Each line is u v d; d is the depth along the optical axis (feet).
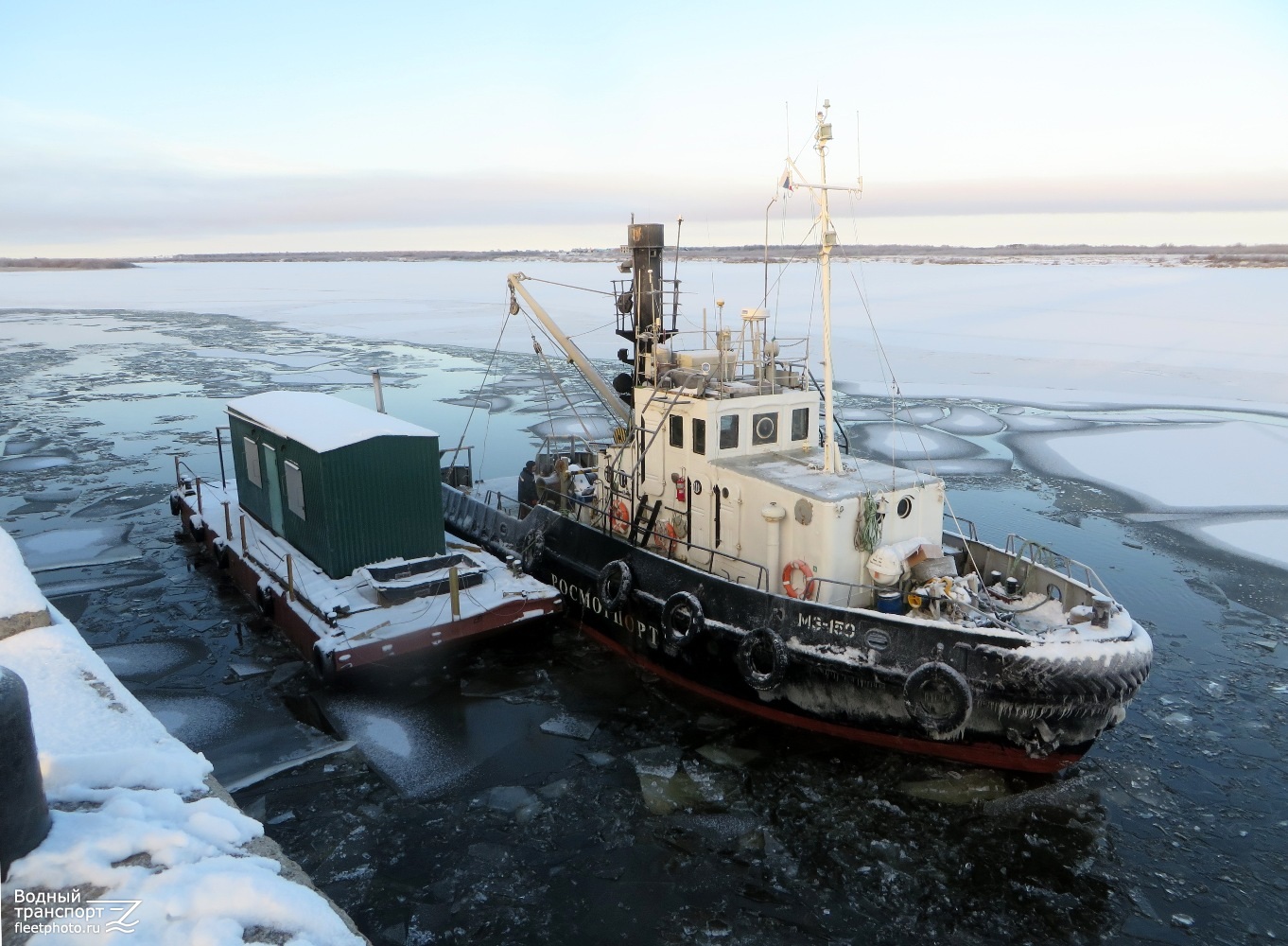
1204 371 129.08
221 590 51.62
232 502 60.85
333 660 37.70
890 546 35.29
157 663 42.34
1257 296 238.27
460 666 42.83
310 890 13.10
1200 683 41.32
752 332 42.16
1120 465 81.92
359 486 44.73
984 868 29.35
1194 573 55.21
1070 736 31.37
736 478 38.99
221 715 37.60
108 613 48.39
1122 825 31.53
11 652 20.12
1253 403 108.27
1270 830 31.19
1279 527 64.13
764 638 35.55
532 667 42.88
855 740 35.47
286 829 30.50
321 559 45.80
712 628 37.55
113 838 13.33
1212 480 76.95
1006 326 181.27
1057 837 30.83
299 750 35.14
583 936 26.20
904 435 95.04
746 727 37.52
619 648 43.55
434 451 46.65
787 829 31.17
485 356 155.12
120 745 16.53
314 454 44.09
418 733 36.70
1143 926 26.99
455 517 58.75
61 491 73.20
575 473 54.03
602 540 44.39
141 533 62.49
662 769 34.47
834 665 34.01
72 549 58.95
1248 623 47.93
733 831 31.04
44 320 226.17
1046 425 99.14
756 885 28.48
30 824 12.96
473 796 32.65
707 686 38.88
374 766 34.24
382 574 43.47
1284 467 80.59
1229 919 27.27
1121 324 181.06
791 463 40.45
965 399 113.50
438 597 43.34
